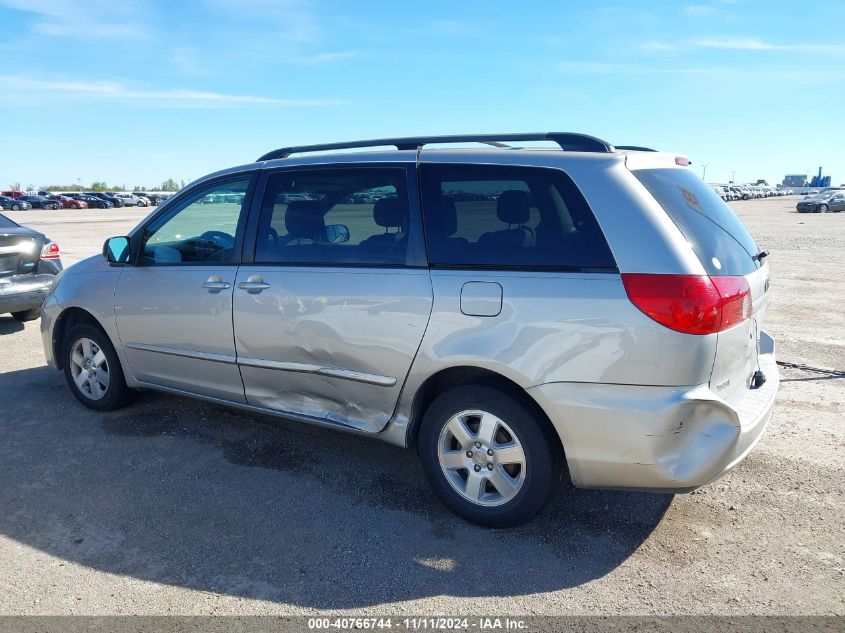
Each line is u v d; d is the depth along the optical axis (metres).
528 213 3.14
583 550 3.14
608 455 2.95
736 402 3.12
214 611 2.70
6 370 6.05
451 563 3.04
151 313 4.37
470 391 3.23
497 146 3.65
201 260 4.20
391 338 3.38
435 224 3.35
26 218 44.09
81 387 4.99
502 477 3.24
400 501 3.61
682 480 2.87
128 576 2.94
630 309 2.84
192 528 3.33
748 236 3.58
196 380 4.31
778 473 3.90
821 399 5.17
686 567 3.00
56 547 3.17
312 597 2.79
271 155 4.14
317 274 3.64
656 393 2.84
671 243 2.87
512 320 3.06
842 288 10.55
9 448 4.29
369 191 3.55
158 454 4.20
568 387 2.96
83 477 3.88
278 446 4.32
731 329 2.93
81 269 4.92
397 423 3.53
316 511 3.50
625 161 3.10
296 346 3.73
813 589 2.83
